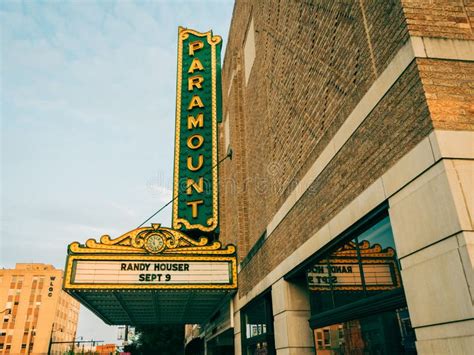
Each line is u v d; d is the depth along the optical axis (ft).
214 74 56.34
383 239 16.49
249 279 39.78
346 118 19.60
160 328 144.77
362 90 17.93
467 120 12.75
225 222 62.95
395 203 14.58
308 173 24.56
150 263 42.24
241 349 41.24
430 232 12.42
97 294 44.47
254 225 41.86
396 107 14.84
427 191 12.69
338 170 20.18
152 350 143.33
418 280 12.92
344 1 20.20
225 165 64.28
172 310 59.47
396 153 14.78
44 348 274.16
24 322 279.69
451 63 13.64
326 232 21.39
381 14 16.17
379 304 16.57
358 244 18.67
